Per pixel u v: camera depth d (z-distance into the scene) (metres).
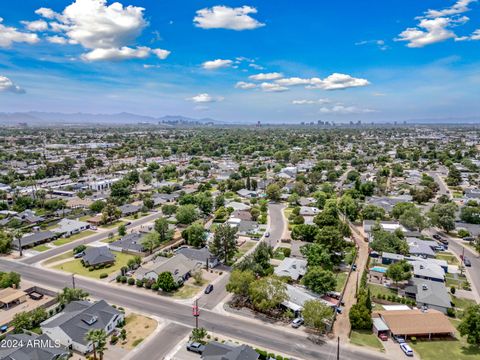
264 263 85.69
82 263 93.56
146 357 55.22
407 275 80.25
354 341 60.28
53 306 72.31
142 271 85.69
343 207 137.62
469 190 171.62
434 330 60.91
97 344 56.53
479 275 88.06
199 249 98.88
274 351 57.06
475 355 56.16
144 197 165.38
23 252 102.06
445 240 110.81
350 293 78.06
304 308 63.31
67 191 178.25
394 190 182.12
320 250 90.44
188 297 75.44
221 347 54.16
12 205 152.62
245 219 132.50
